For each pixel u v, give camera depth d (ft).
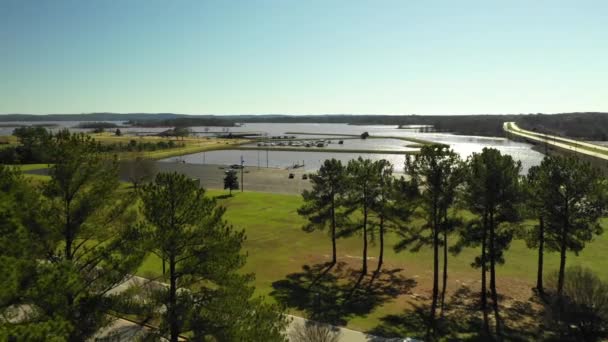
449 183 89.56
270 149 562.25
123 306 48.19
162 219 50.19
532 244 97.96
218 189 262.26
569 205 87.15
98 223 55.57
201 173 336.70
